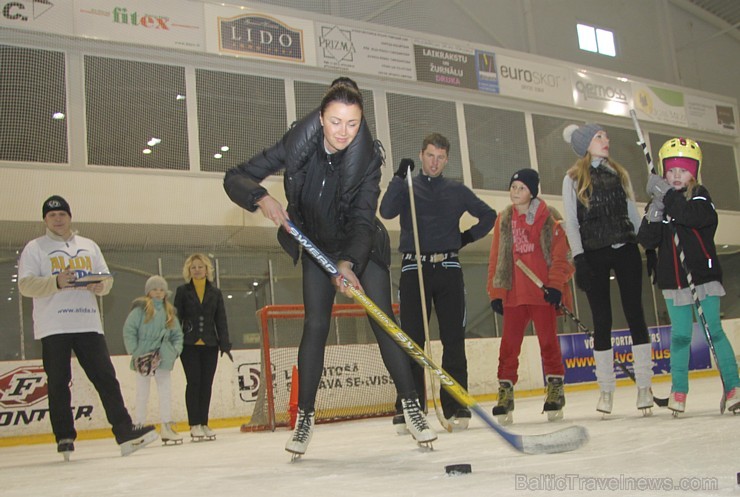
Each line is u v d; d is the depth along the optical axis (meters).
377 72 11.62
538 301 3.97
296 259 2.55
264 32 10.78
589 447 2.21
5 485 2.54
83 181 9.45
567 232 3.70
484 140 12.56
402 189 4.07
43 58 9.36
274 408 7.08
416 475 1.85
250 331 10.80
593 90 13.84
